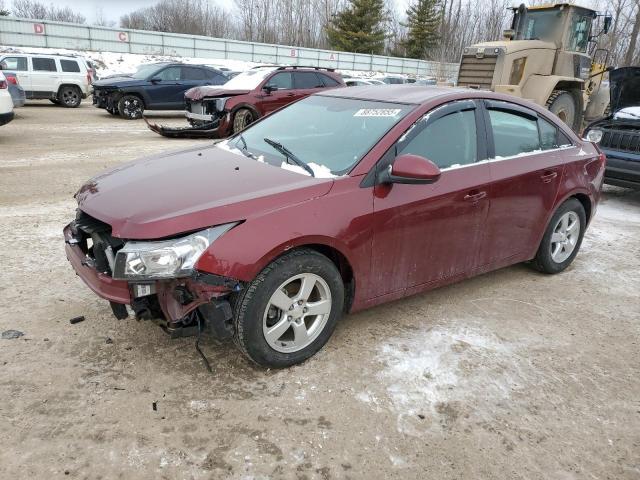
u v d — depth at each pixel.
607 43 22.53
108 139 11.94
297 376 3.12
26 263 4.52
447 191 3.61
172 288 2.82
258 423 2.71
